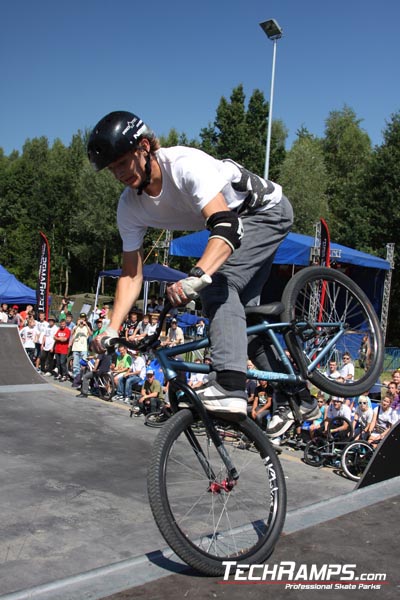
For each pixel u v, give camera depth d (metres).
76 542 4.62
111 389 10.75
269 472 2.35
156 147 2.23
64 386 12.23
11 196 52.59
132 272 2.62
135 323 13.59
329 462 7.68
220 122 37.03
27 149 63.97
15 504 5.32
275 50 15.30
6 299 21.16
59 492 5.70
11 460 6.60
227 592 2.00
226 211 2.05
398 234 26.39
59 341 13.15
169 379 2.17
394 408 7.88
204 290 2.26
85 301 30.05
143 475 6.40
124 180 2.26
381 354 2.96
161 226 2.56
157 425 8.80
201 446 2.52
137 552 4.49
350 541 2.41
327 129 45.53
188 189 2.15
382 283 16.88
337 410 7.89
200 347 2.28
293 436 8.38
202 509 4.94
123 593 1.99
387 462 4.55
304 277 2.77
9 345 12.65
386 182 26.69
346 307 3.17
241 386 2.13
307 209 33.72
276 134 43.44
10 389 10.91
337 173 42.34
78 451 7.19
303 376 2.58
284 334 2.57
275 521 2.29
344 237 27.38
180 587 2.03
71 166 53.34
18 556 4.33
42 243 15.59
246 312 2.46
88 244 46.50
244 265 2.31
